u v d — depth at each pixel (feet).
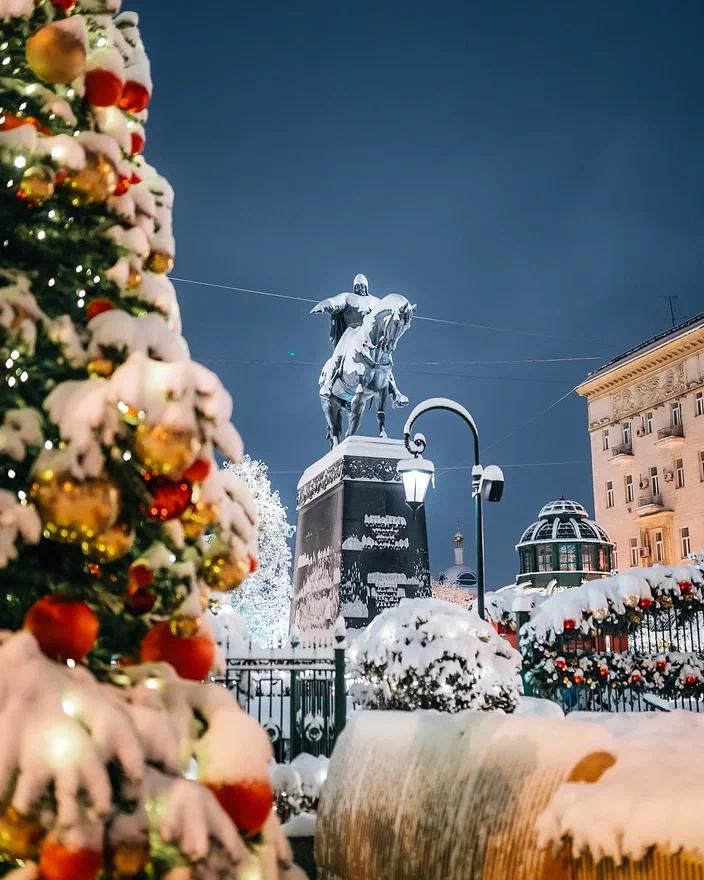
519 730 12.67
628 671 45.85
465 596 200.34
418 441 46.06
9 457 9.95
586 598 45.75
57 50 11.21
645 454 173.17
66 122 11.79
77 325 11.16
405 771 15.11
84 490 9.55
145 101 13.56
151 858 8.42
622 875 9.04
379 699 34.47
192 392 9.84
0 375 10.66
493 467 44.50
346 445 57.47
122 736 8.20
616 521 180.45
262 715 33.24
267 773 9.48
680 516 163.43
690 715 14.30
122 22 14.19
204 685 10.02
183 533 12.01
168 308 12.62
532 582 133.28
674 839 8.49
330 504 58.80
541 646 45.39
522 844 10.97
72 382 10.05
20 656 8.54
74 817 7.60
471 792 12.76
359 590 54.85
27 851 7.75
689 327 165.27
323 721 31.60
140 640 12.51
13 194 11.30
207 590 12.68
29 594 11.28
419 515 57.26
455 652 33.73
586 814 9.55
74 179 10.93
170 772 8.77
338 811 17.08
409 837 14.02
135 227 12.33
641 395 175.42
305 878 10.07
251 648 31.76
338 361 62.80
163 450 9.61
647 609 47.47
